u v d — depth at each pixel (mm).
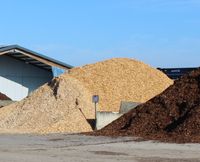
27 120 30969
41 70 59781
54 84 33781
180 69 57250
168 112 24375
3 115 32906
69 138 22703
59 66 55719
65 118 29781
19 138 23062
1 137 23719
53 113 31078
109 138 22188
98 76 39875
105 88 38188
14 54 56031
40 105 32219
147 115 24984
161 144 19422
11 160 15320
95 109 29500
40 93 33594
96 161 14875
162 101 25531
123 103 31875
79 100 31891
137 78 40531
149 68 42938
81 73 40406
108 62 42500
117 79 39750
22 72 58531
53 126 28703
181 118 23359
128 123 25406
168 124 23500
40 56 55125
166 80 41844
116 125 25719
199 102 23797
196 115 22516
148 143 19859
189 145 18906
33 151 17703
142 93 38656
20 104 33750
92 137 22922
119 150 17688
